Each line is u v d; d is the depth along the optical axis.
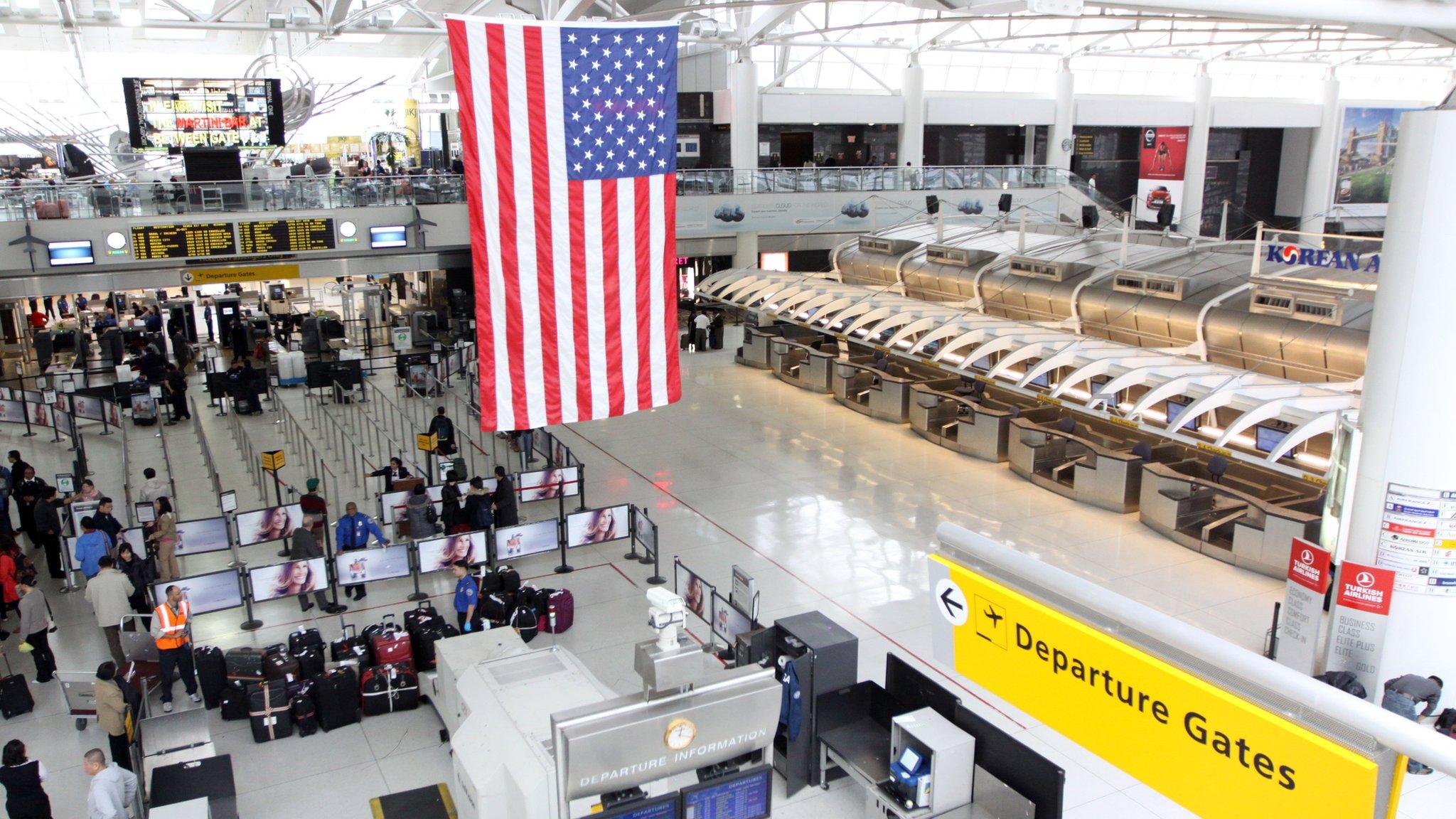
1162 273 21.78
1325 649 12.09
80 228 24.45
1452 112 10.28
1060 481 19.44
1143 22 45.25
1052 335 22.00
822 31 36.59
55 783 10.80
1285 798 3.26
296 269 27.38
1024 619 4.24
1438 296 10.64
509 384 10.48
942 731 9.30
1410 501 11.16
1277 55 47.25
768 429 23.86
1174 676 3.59
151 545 15.43
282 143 27.98
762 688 7.15
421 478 18.50
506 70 9.90
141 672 12.39
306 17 29.61
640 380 11.10
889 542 16.89
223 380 26.11
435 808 9.88
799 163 47.59
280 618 14.62
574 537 15.99
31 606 12.69
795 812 10.06
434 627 13.02
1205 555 16.22
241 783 10.72
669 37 10.47
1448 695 11.50
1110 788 10.38
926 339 23.45
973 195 39.22
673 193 10.92
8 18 28.12
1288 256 20.17
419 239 27.92
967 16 25.06
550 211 10.30
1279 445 15.14
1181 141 49.62
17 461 17.83
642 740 6.76
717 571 15.84
